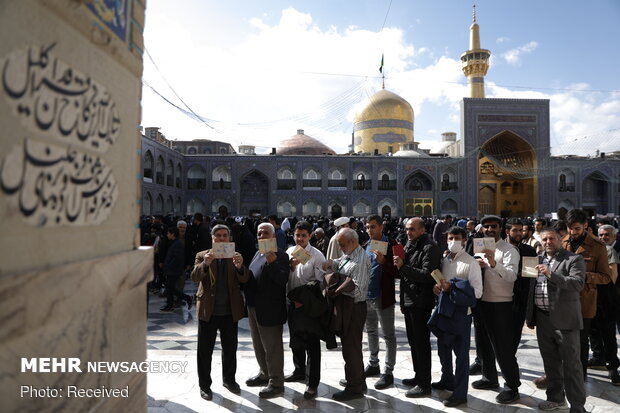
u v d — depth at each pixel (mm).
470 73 26844
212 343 2881
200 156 23188
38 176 1018
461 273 2842
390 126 28906
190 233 6344
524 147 24328
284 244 5660
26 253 977
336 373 3320
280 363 2895
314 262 3066
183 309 5590
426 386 2906
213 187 23281
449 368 2992
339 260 2977
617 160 24031
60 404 1096
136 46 1617
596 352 3498
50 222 1065
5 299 887
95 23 1276
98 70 1312
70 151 1155
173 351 3822
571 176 24234
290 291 2844
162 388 2971
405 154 25250
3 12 893
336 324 2785
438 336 2822
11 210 926
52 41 1068
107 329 1354
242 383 3113
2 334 878
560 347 2627
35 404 997
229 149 29109
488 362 3049
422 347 2924
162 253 6059
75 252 1183
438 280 2754
